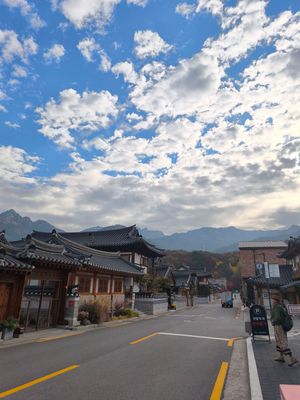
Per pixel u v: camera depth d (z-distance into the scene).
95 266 21.06
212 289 93.56
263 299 37.28
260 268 37.94
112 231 44.28
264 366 8.25
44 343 12.09
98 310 19.61
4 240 15.94
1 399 5.72
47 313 18.17
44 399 5.73
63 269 17.53
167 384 6.74
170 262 128.75
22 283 14.31
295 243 31.28
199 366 8.51
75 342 12.36
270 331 16.39
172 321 24.09
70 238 44.69
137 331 16.56
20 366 8.23
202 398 5.90
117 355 9.79
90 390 6.26
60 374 7.41
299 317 25.77
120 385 6.61
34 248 14.92
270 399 5.64
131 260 39.41
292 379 6.97
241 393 6.23
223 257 137.12
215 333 16.02
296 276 33.62
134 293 33.03
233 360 9.40
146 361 8.98
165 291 45.16
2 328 12.67
